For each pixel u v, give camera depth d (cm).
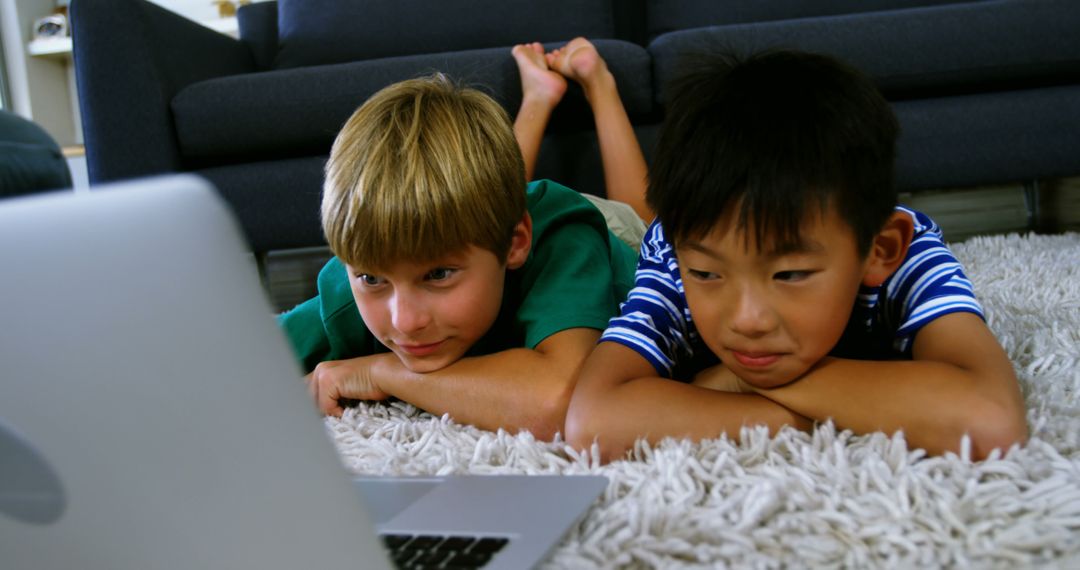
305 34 215
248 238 174
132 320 29
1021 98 177
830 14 211
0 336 29
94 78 167
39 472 31
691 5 218
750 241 58
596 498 53
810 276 59
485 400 79
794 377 65
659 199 65
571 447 69
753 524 50
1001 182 180
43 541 33
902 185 179
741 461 60
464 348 83
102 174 169
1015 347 88
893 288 74
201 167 176
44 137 135
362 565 34
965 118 176
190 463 30
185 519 31
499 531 47
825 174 57
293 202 172
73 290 28
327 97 169
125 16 166
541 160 177
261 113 169
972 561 46
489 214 77
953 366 63
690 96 66
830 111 60
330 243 78
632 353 73
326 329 97
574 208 98
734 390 75
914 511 51
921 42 171
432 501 52
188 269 29
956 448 60
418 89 84
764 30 170
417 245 73
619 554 48
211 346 29
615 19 230
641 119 180
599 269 92
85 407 30
